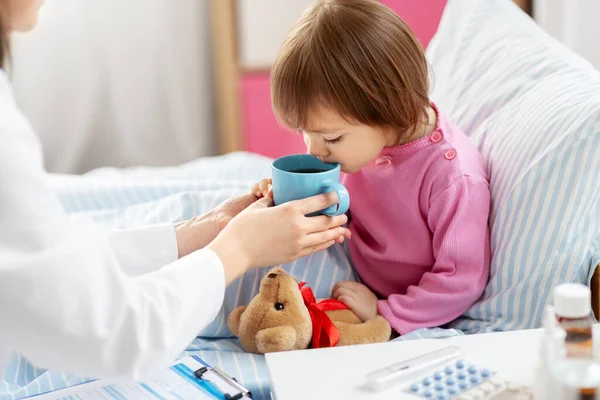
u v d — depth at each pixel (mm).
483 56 1398
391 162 1159
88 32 2641
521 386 763
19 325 741
